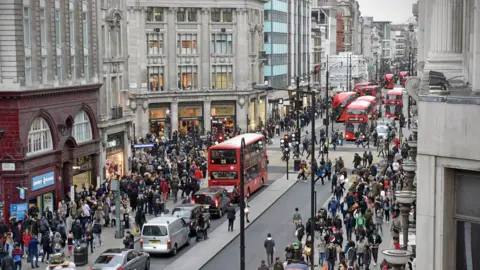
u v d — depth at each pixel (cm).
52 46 5888
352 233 5322
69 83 6166
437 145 1695
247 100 11288
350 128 10975
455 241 1719
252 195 6994
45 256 4588
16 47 5331
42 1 5756
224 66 11262
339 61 19138
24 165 5322
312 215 4206
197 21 11012
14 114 5294
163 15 10731
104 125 6844
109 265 4019
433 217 1725
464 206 1697
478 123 1616
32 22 5550
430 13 2270
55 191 5825
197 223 5275
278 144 10719
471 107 1627
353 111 10962
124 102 7625
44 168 5647
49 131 5803
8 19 5319
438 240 1720
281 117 14262
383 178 6212
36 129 5641
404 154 7381
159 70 10731
